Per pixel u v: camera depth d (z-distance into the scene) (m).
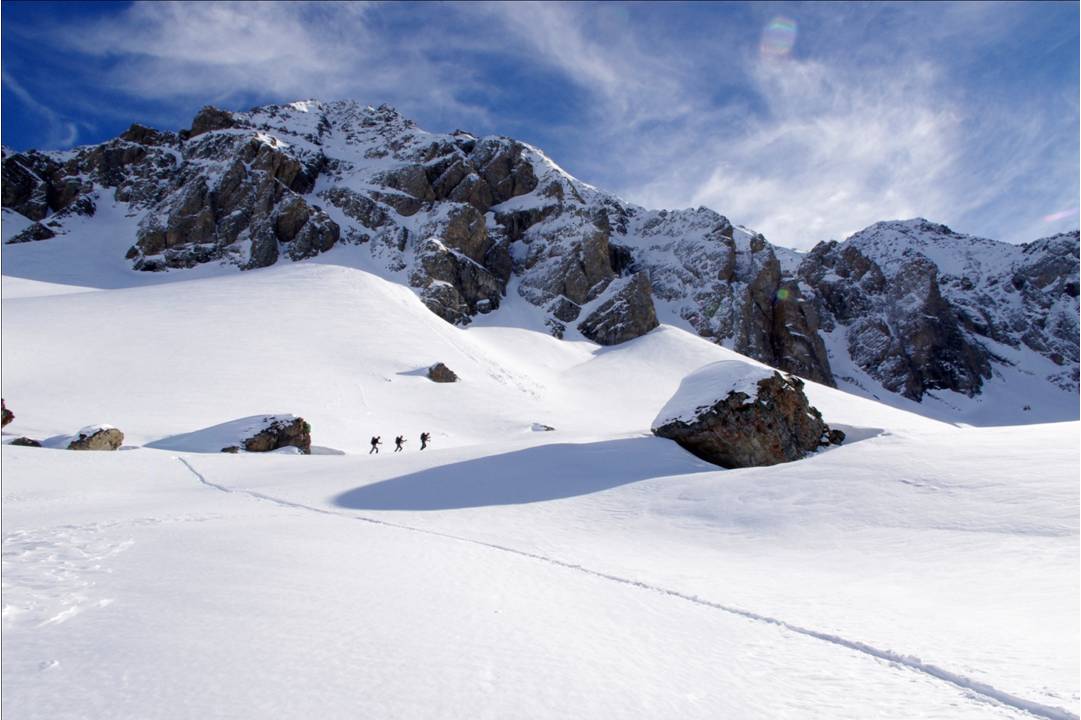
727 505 14.95
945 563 9.69
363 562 7.71
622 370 85.50
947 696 4.38
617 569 9.07
